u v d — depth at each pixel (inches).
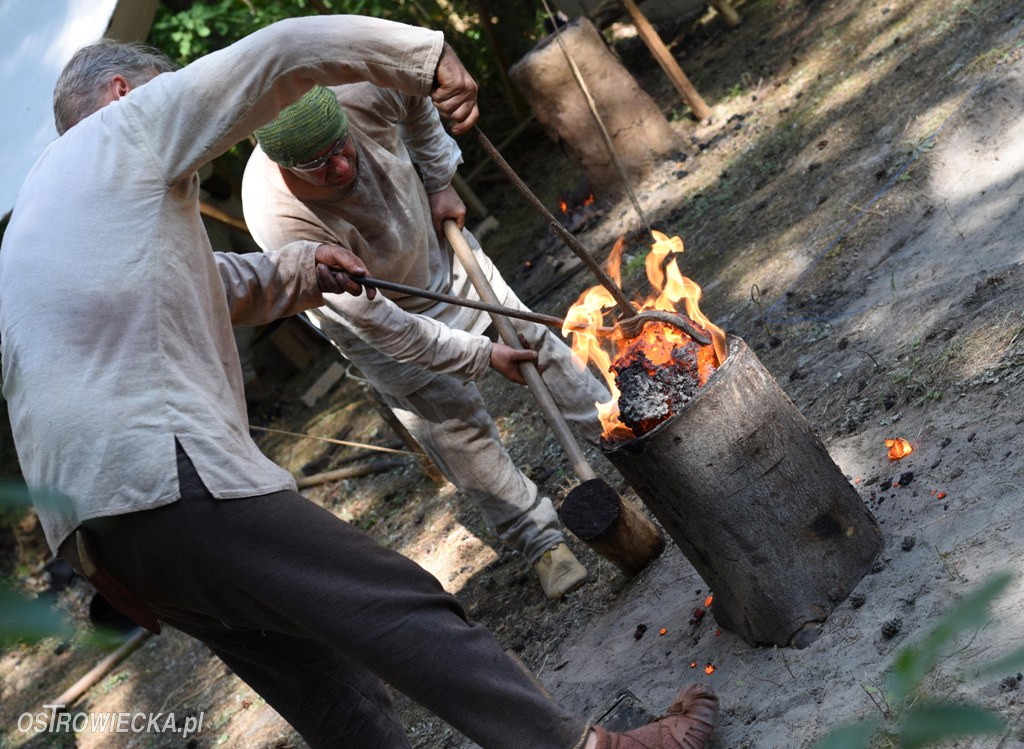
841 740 33.2
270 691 99.9
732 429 97.6
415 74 97.0
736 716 96.2
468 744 130.0
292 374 345.4
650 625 121.7
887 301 150.3
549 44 267.1
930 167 170.9
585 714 111.5
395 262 130.6
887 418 124.0
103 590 84.1
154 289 84.4
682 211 239.3
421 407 138.8
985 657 81.1
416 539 197.2
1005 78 174.4
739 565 100.4
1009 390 112.3
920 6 243.4
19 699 244.5
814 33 279.0
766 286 180.2
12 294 84.5
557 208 300.2
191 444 82.4
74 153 86.9
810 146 217.8
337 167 119.0
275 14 327.6
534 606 146.7
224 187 344.2
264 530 83.6
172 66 101.7
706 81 297.1
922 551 99.3
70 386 81.6
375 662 85.5
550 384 141.9
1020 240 140.9
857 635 95.4
